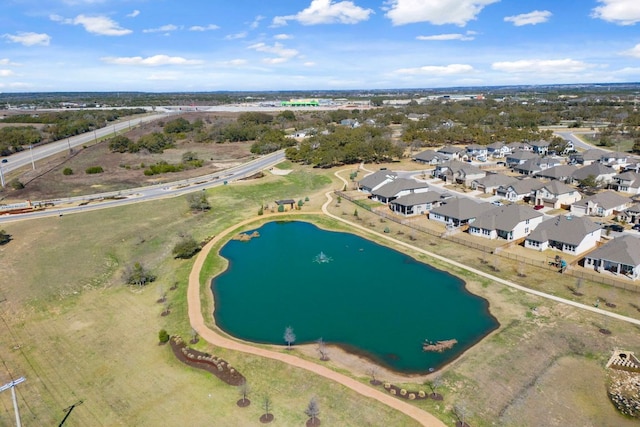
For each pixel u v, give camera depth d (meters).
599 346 46.72
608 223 83.06
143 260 72.94
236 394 40.62
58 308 57.84
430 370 44.16
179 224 90.00
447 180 121.31
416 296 59.84
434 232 81.62
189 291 61.53
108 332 52.16
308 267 70.25
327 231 86.38
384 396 39.72
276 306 58.31
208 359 45.69
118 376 43.91
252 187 118.06
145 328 52.88
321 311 56.72
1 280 64.81
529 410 38.19
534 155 137.00
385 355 46.97
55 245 77.75
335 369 44.16
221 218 94.44
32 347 49.25
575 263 66.12
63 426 37.38
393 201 95.25
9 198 108.19
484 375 42.88
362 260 72.25
